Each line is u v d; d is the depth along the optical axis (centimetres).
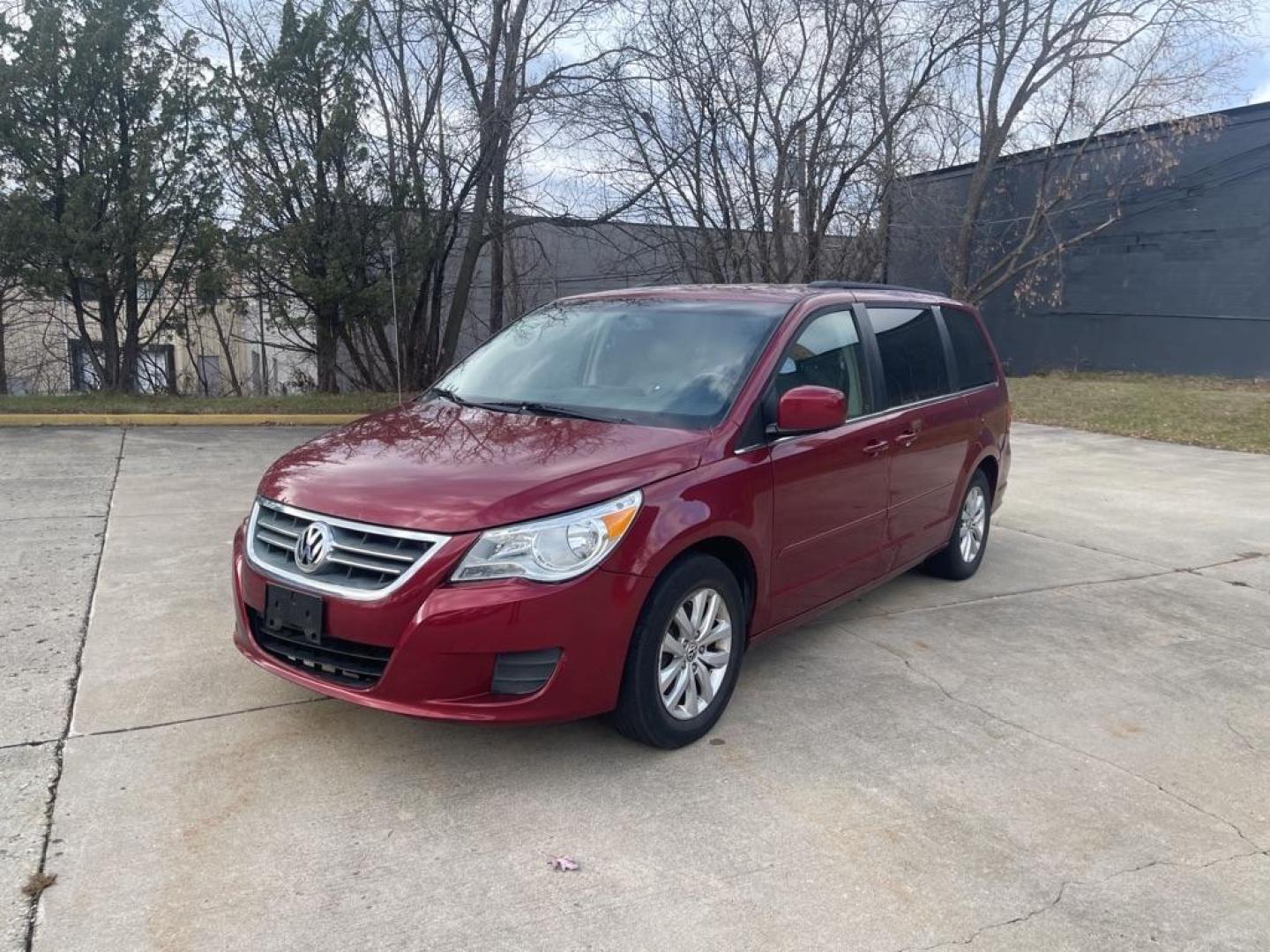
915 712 423
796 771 367
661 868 304
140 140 1448
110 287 1507
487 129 1667
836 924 280
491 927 274
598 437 391
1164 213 2064
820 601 467
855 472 472
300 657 353
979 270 2444
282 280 1625
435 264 1778
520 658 332
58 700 405
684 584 367
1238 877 310
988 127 2069
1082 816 343
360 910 279
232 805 330
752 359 434
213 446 1102
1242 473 1101
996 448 648
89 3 1452
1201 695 456
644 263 2094
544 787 349
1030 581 643
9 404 1338
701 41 1820
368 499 348
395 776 353
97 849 303
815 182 1891
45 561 608
